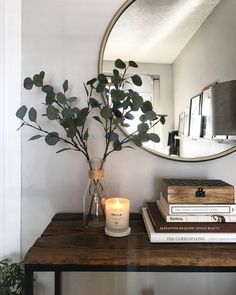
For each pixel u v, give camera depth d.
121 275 1.11
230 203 0.85
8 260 1.01
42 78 0.96
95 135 1.08
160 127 1.05
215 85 1.06
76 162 1.09
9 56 1.06
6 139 1.07
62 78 1.07
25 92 1.08
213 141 1.06
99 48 1.06
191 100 1.06
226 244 0.80
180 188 0.85
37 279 1.11
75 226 0.94
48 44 1.07
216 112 1.06
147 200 1.10
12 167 1.08
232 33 1.06
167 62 1.05
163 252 0.75
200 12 1.06
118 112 0.97
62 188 1.09
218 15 1.06
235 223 0.84
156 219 0.87
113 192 1.09
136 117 1.01
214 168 1.09
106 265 0.72
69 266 0.72
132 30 1.05
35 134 1.08
